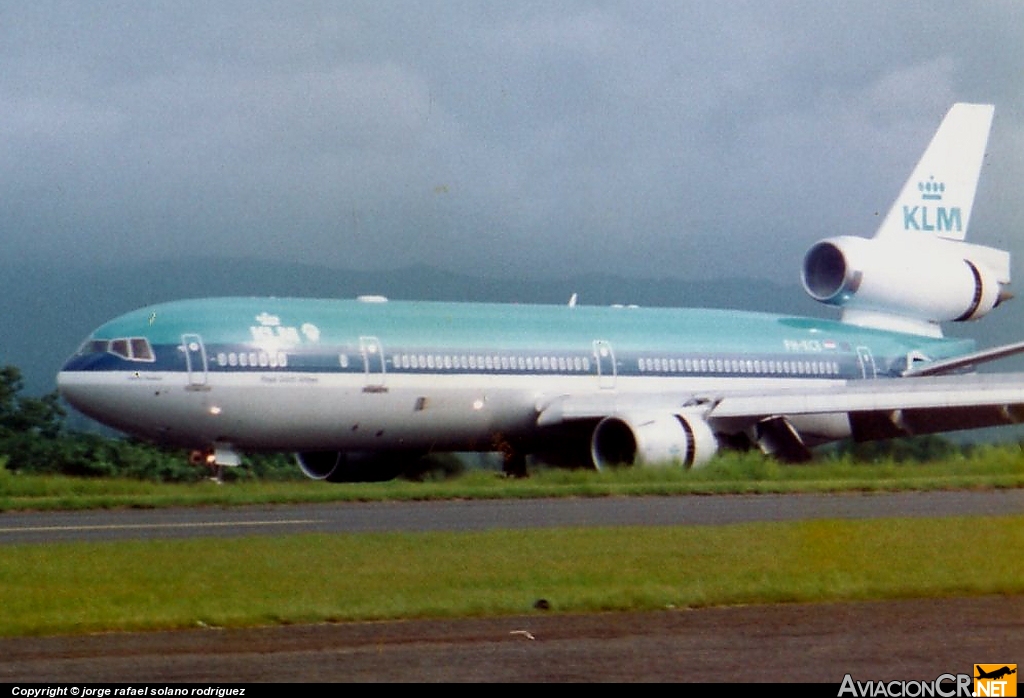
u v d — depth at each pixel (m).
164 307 89.88
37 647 31.20
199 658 29.69
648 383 106.25
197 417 88.19
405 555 47.78
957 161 123.44
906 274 120.19
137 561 46.25
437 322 98.25
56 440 116.31
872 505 71.00
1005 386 104.06
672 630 33.16
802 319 118.88
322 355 91.38
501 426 100.56
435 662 29.09
